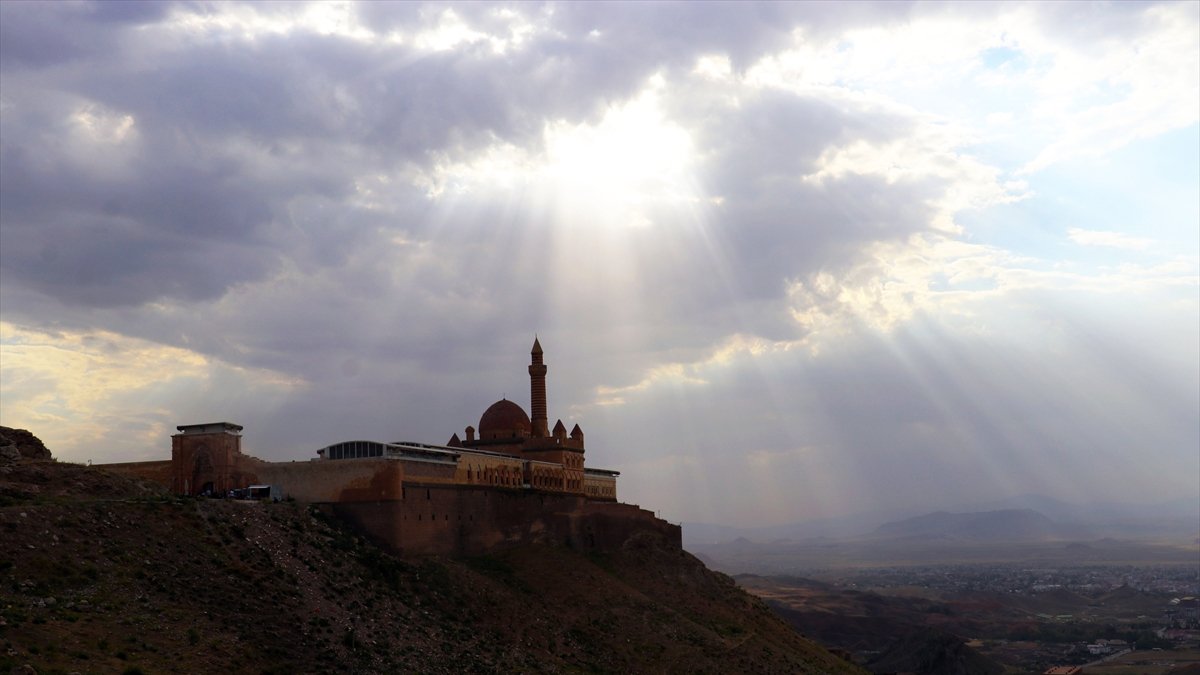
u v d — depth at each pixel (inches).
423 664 3905.0
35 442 4527.6
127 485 4325.8
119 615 3363.7
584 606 5275.6
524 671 4256.9
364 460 4832.7
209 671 3228.3
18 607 3201.3
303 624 3782.0
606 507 6451.8
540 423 6747.1
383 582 4419.3
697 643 5305.1
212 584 3774.6
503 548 5634.8
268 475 4933.6
